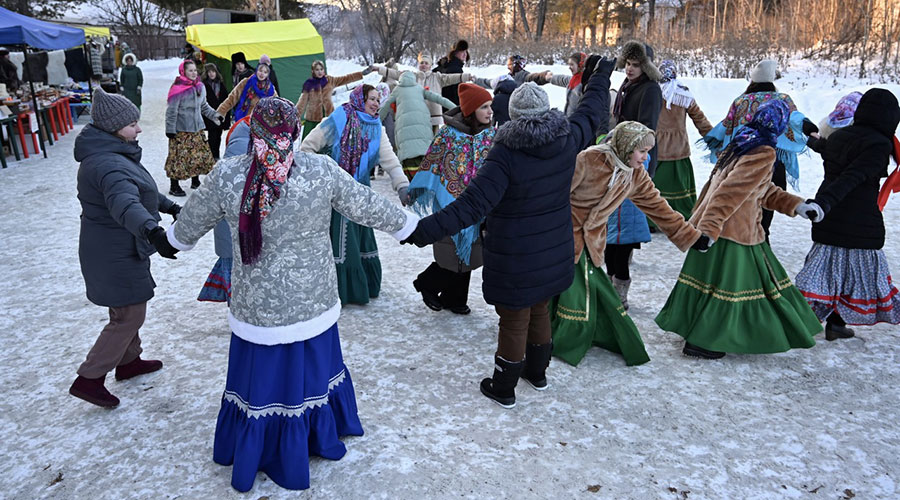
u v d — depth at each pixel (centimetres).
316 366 277
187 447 308
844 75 1509
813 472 286
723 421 327
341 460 295
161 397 354
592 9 3475
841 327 421
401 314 470
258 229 246
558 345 389
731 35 1816
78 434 319
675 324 402
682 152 636
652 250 621
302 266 260
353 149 450
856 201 395
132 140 325
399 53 2656
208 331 440
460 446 307
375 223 273
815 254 416
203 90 840
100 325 450
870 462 293
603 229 378
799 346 382
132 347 368
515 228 316
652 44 2042
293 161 250
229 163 249
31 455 302
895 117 384
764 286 380
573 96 684
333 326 287
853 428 320
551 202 317
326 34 2997
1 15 1127
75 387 331
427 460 296
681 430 319
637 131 348
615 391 358
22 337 431
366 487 277
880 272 403
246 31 1675
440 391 359
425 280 465
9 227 697
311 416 282
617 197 365
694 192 649
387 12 2602
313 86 888
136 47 4431
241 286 262
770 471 287
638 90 521
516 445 308
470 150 418
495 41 2652
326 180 255
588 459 297
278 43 1650
